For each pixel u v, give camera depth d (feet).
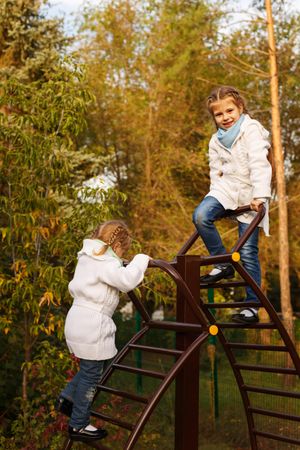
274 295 75.15
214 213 14.56
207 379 32.17
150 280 23.75
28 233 21.86
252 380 27.84
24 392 22.58
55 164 22.48
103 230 13.84
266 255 61.57
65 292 21.72
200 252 54.39
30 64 47.93
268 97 57.88
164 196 61.52
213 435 27.04
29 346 22.86
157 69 61.16
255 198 14.11
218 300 57.36
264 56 57.57
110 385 30.27
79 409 13.26
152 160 62.90
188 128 63.87
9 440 22.03
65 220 22.43
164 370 31.83
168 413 27.66
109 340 13.35
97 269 13.26
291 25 53.16
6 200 21.53
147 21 64.64
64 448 14.73
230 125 14.70
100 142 64.64
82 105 22.52
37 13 49.83
